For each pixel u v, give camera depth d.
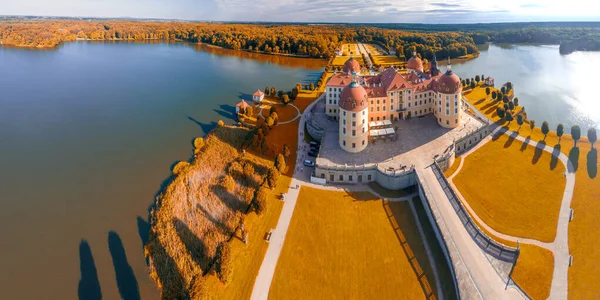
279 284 72.50
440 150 111.88
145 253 83.25
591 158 110.31
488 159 113.25
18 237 89.44
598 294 67.12
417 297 69.00
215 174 113.19
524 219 87.69
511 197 95.69
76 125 157.50
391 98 133.38
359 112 109.38
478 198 95.56
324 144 121.12
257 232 86.56
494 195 96.69
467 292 67.12
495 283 69.00
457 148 117.00
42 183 112.62
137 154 130.75
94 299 72.50
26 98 192.00
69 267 80.12
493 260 74.12
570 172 104.38
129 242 87.25
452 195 91.81
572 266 73.25
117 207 100.44
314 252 80.19
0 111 172.75
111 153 131.62
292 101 181.38
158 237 86.56
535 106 171.00
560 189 97.56
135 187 110.06
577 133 116.81
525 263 73.75
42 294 73.56
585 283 69.31
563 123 150.50
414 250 80.06
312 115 152.88
